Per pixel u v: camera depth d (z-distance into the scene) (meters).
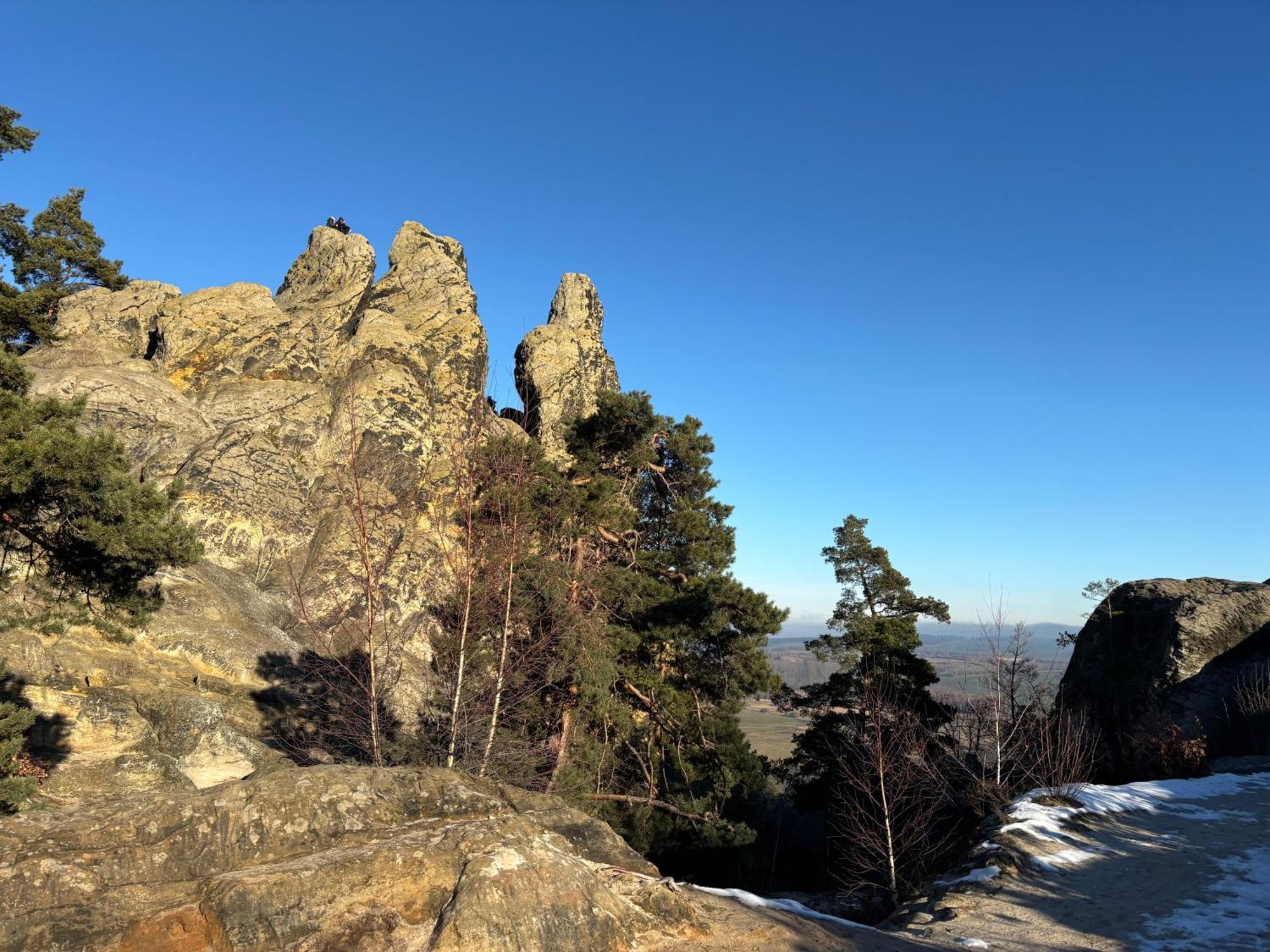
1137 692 25.59
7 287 34.50
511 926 5.70
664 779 24.17
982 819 15.15
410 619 27.81
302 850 6.73
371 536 29.14
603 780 23.09
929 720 24.88
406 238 46.25
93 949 5.36
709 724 24.20
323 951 5.50
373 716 17.73
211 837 6.58
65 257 42.94
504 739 18.56
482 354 40.62
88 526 12.46
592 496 24.66
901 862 17.06
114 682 19.70
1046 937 8.50
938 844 16.33
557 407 44.34
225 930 5.54
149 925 5.57
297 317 37.00
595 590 23.22
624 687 24.80
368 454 32.75
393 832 7.09
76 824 6.50
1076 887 10.34
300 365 34.97
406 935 5.75
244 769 18.64
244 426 30.88
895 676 25.28
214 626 23.17
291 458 30.95
